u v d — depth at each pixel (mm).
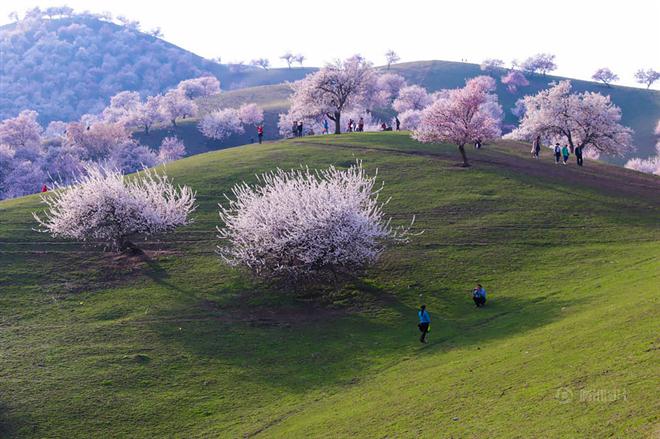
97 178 52188
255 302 43625
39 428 27938
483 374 27219
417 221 57250
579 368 24250
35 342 36875
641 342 24953
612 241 50844
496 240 52312
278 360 34938
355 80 110188
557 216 57719
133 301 43312
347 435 23844
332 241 42844
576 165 80375
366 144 86688
